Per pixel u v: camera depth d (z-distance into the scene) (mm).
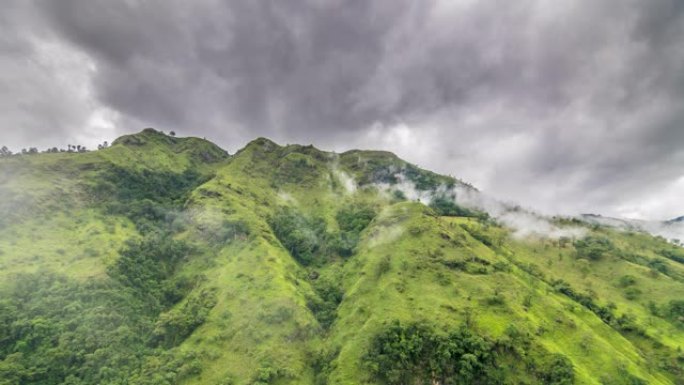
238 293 155375
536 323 136375
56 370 118375
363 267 181625
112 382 116938
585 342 131500
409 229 193750
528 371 119250
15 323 125625
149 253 180125
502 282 157250
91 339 126875
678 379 133000
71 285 145750
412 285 157750
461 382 118375
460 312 139000
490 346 124625
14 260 152875
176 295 164000
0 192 184625
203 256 184750
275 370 124375
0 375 112000
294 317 144875
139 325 142375
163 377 120625
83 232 185750
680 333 152875
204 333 139250
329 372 127250
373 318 141875
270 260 176500
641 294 178000
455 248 178625
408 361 124188
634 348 141375
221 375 123500
